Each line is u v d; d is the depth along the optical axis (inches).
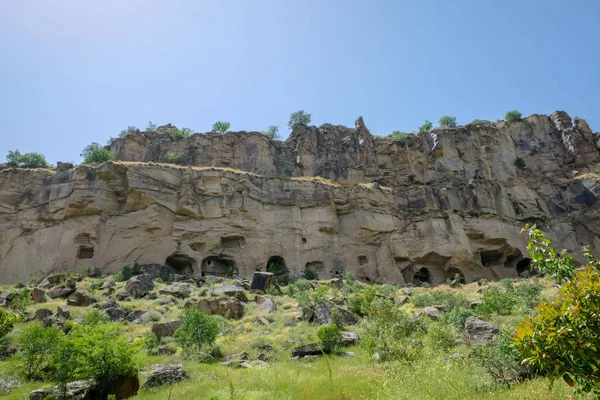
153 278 1378.0
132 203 1669.5
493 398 311.3
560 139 2498.8
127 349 455.2
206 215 1715.1
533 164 2405.3
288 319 877.2
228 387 421.1
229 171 1836.9
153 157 2354.8
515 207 2124.8
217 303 973.2
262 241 1727.4
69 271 1441.9
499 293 852.0
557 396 290.0
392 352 508.4
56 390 425.4
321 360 568.7
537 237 236.7
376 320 676.1
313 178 2110.0
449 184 2063.2
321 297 1071.6
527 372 364.8
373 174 2317.9
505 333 402.6
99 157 2143.2
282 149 2481.5
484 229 1897.1
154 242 1632.6
